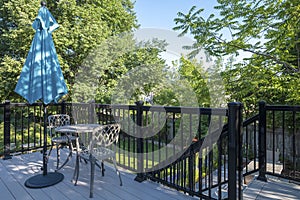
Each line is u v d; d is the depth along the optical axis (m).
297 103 4.14
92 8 8.52
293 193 2.32
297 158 4.88
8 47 7.95
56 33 7.26
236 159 1.83
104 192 2.35
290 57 4.58
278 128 5.32
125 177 2.81
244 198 2.20
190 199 2.20
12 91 7.91
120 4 10.18
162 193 2.34
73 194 2.30
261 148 2.70
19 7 7.05
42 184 2.49
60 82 2.71
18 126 7.73
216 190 3.24
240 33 4.54
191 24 4.74
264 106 2.65
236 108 1.83
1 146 5.82
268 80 4.63
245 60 4.97
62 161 3.50
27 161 3.49
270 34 4.27
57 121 3.65
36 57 2.55
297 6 3.55
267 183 2.60
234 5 4.49
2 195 2.28
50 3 7.77
